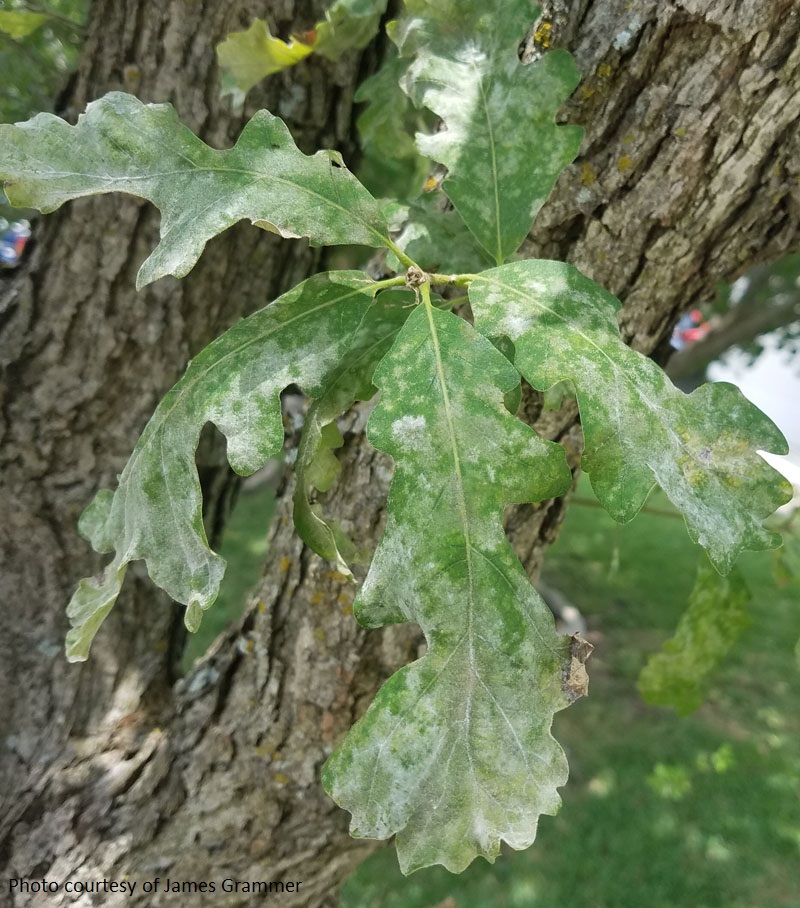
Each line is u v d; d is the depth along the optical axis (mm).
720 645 450
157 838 417
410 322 214
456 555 198
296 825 421
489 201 253
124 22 408
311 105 435
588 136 298
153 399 459
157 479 239
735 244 325
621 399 212
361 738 200
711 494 211
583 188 305
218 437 489
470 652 198
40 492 453
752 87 274
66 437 451
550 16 290
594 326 219
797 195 302
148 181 223
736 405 220
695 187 300
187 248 214
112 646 466
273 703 413
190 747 434
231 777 422
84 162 224
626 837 917
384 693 199
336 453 355
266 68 379
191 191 221
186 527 233
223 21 406
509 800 199
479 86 261
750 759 1038
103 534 276
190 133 226
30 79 641
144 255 428
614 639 1291
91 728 454
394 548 199
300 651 394
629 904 840
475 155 255
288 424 412
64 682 456
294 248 475
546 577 1477
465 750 198
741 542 208
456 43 266
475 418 203
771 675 1212
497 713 199
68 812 421
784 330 1380
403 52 271
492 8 264
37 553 457
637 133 294
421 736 198
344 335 237
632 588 1464
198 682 457
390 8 413
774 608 1393
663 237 315
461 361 208
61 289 431
